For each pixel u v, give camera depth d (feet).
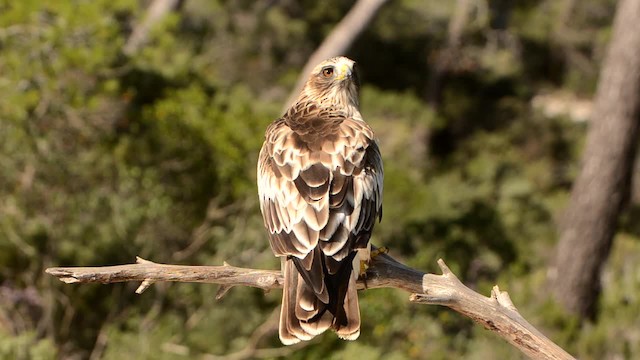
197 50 79.10
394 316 46.01
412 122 84.58
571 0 119.65
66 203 51.24
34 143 50.11
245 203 50.93
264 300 50.21
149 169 51.19
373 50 104.94
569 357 22.36
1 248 51.55
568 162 99.71
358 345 44.52
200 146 51.52
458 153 95.45
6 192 51.01
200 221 52.60
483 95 102.01
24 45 48.70
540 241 65.36
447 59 102.12
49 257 51.03
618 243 66.18
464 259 54.85
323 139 23.27
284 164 22.72
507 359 41.93
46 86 48.65
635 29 60.85
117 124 51.49
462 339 46.14
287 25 93.09
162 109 50.80
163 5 70.74
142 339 47.32
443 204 56.65
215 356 49.08
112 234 51.42
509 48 110.93
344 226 21.59
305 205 21.77
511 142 100.32
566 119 102.53
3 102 47.98
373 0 78.48
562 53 122.62
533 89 112.98
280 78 92.17
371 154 23.40
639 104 61.41
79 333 51.24
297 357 48.42
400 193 53.47
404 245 53.62
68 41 49.34
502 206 66.54
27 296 49.29
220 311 49.85
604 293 46.52
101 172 51.42
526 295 46.19
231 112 53.93
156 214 50.39
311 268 21.04
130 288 50.78
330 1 96.37
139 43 56.54
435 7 103.91
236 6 92.17
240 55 92.12
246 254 50.93
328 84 26.91
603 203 61.26
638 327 43.42
